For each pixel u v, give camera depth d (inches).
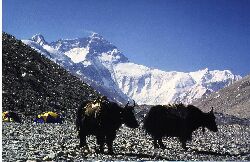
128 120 781.9
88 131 807.1
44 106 2421.3
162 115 935.7
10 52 3051.2
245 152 878.4
